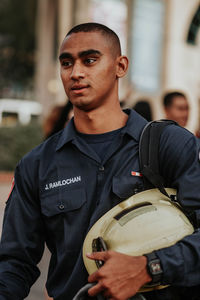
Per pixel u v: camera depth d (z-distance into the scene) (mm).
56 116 4633
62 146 2166
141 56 12047
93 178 2109
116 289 1787
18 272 2180
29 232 2195
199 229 1936
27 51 19547
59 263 2090
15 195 2221
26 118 18281
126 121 2211
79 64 2113
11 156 13234
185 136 2096
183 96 4719
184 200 2014
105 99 2156
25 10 19422
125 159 2115
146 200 2006
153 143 2105
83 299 1864
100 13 12953
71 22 14531
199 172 2031
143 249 1873
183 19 12508
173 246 1871
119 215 1954
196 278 1870
